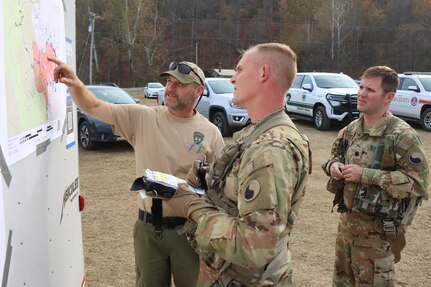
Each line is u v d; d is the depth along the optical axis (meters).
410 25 55.12
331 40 56.03
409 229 5.09
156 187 1.59
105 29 54.50
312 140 11.25
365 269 2.45
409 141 2.30
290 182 1.36
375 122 2.48
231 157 1.52
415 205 2.37
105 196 6.35
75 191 2.15
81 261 2.29
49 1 1.64
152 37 56.44
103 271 3.97
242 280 1.48
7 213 1.19
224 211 1.49
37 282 1.47
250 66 1.55
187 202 1.58
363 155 2.47
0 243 1.12
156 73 56.38
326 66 55.84
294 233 4.97
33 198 1.42
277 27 60.06
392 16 56.94
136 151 2.46
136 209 5.77
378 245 2.42
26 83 1.35
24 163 1.33
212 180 1.54
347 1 56.12
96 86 10.59
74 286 2.09
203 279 1.61
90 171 7.90
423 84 12.52
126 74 55.75
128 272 3.98
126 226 5.13
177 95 2.37
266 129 1.49
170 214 2.30
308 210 5.82
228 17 62.38
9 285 1.21
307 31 56.62
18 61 1.28
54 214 1.70
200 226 1.46
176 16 61.75
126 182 7.16
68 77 1.78
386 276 2.43
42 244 1.52
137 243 2.41
